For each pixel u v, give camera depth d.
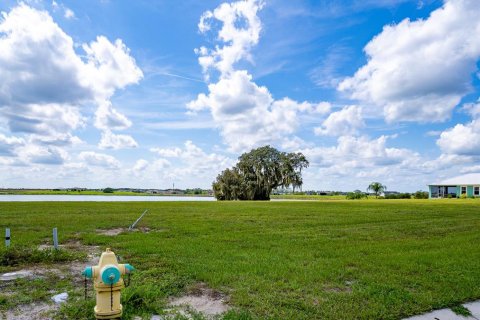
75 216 19.20
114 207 26.78
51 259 8.38
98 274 4.35
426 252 9.67
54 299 5.61
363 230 14.56
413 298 5.71
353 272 7.41
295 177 55.56
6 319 4.81
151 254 9.13
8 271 7.41
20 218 17.89
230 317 4.76
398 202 39.88
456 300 5.73
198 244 10.67
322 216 20.48
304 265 8.02
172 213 21.97
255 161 56.91
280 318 4.85
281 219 18.67
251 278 6.76
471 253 9.54
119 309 4.45
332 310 5.17
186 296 5.84
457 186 61.47
